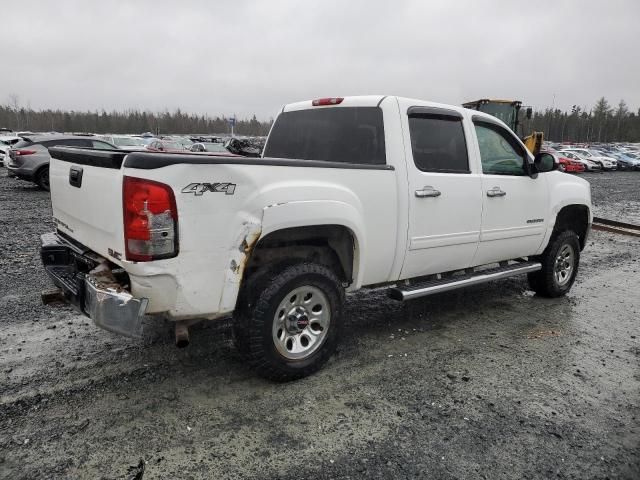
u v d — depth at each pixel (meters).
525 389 3.58
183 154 3.06
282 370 3.43
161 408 3.16
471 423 3.12
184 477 2.55
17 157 14.59
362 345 4.28
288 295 3.38
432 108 4.29
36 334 4.23
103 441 2.81
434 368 3.88
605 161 38.38
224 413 3.13
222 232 3.01
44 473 2.54
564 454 2.84
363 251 3.75
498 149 4.95
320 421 3.08
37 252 7.15
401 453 2.79
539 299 5.85
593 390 3.61
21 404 3.15
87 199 3.23
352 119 4.24
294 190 3.27
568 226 6.05
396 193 3.92
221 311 3.12
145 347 4.04
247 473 2.59
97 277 2.96
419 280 4.54
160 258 2.82
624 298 6.02
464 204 4.46
